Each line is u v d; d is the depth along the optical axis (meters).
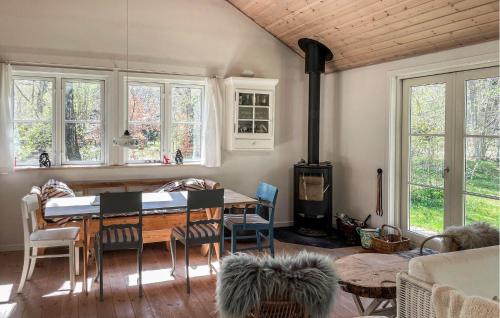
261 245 4.71
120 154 5.25
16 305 3.31
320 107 6.29
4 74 4.60
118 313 3.20
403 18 4.12
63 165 5.09
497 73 3.92
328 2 4.48
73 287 3.62
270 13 5.38
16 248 4.81
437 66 4.42
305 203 5.57
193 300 3.46
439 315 1.88
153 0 5.29
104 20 5.07
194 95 5.71
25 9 4.74
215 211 4.37
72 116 5.12
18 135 4.92
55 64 4.88
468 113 4.22
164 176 5.46
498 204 3.94
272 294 2.01
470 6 3.56
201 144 5.69
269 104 5.75
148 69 5.31
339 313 3.26
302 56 6.14
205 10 5.58
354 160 5.67
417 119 4.84
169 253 4.74
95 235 3.88
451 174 4.41
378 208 5.19
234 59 5.77
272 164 6.07
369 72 5.36
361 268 2.74
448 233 2.66
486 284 2.18
